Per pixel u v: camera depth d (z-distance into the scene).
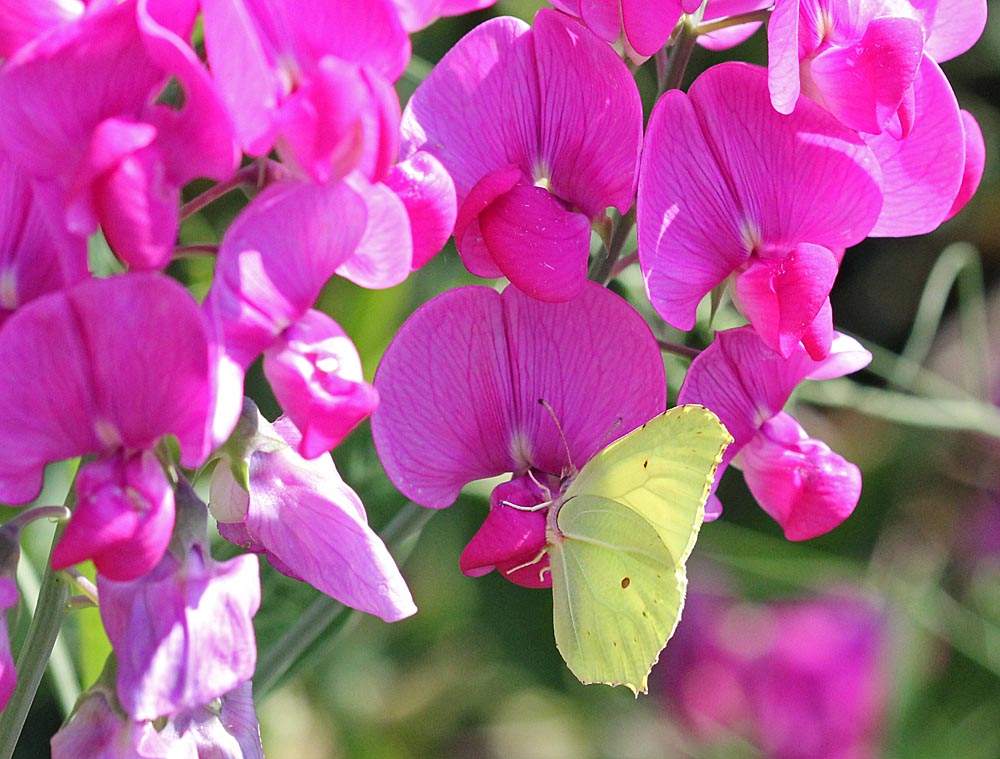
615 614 0.29
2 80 0.24
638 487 0.28
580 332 0.28
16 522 0.25
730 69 0.28
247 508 0.26
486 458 0.28
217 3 0.24
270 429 0.27
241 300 0.25
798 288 0.27
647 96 0.38
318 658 0.31
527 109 0.28
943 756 0.42
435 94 0.27
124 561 0.24
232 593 0.25
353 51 0.25
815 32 0.28
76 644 0.31
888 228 0.29
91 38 0.24
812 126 0.28
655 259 0.28
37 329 0.24
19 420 0.24
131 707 0.24
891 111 0.27
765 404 0.29
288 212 0.25
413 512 0.29
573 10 0.28
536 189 0.27
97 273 0.30
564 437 0.29
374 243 0.25
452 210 0.26
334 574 0.26
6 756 0.26
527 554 0.28
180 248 0.25
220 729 0.26
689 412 0.27
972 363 0.41
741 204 0.28
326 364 0.25
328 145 0.24
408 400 0.28
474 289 0.28
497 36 0.27
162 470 0.25
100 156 0.24
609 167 0.28
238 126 0.24
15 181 0.24
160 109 0.24
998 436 0.39
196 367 0.24
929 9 0.29
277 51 0.25
